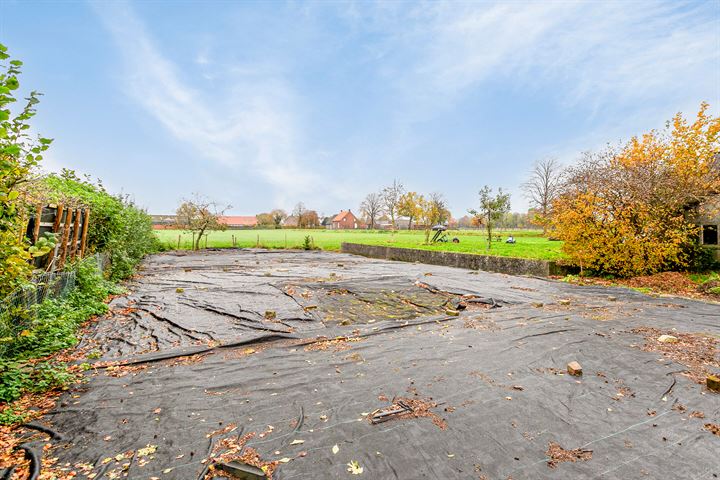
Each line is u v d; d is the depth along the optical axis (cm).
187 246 2998
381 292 941
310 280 1135
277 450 264
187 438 280
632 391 365
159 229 4353
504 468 245
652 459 256
